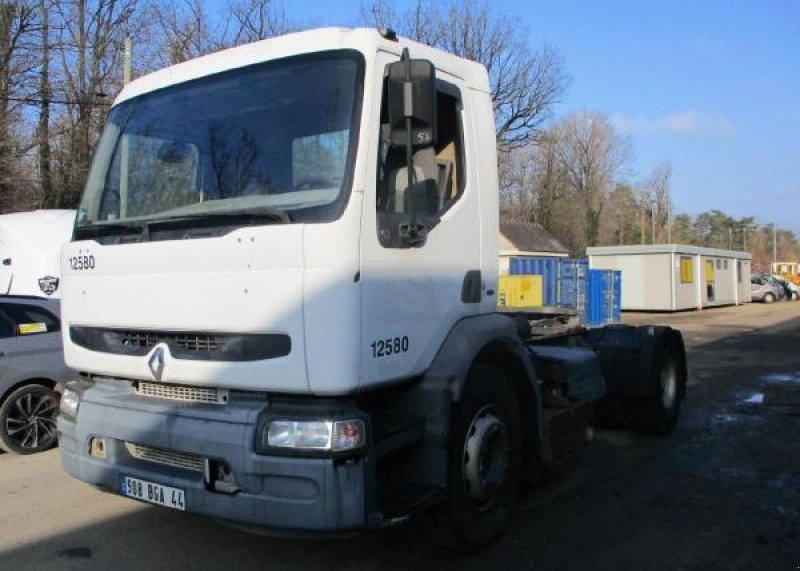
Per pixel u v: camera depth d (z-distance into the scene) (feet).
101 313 13.74
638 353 24.45
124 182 14.23
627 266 111.24
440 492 13.10
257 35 100.73
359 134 11.75
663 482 19.93
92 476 13.48
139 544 15.39
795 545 15.51
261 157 12.53
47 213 39.40
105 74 89.61
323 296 11.27
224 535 15.84
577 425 18.49
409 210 12.40
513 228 147.84
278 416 11.37
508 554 14.87
